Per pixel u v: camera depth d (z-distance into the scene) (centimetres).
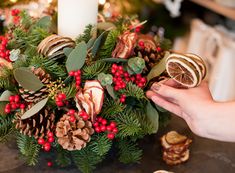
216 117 54
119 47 56
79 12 61
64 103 54
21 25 63
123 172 59
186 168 62
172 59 55
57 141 53
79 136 50
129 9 125
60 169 59
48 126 52
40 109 51
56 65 55
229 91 150
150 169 61
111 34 57
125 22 69
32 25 63
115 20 70
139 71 57
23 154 56
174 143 62
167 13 157
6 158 60
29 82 52
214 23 189
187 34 174
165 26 155
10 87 55
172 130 71
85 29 60
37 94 52
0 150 62
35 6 84
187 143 62
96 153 56
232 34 164
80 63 54
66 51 54
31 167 59
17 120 53
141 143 67
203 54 162
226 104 55
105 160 61
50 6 77
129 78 57
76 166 60
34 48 57
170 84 59
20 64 56
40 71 53
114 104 56
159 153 64
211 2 180
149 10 154
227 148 68
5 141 58
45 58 54
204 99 55
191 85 56
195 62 54
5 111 53
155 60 62
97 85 53
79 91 53
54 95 53
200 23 167
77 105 52
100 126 54
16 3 92
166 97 58
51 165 59
